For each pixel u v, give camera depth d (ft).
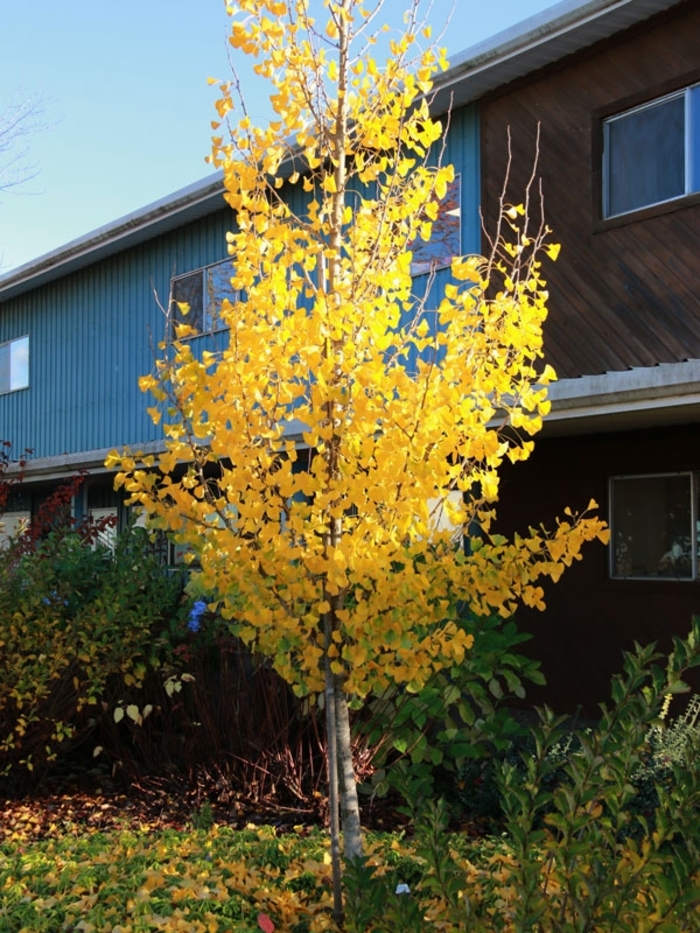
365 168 14.38
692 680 28.02
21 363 58.03
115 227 46.85
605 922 9.23
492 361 13.46
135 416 48.24
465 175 32.55
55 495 33.19
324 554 12.73
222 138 13.65
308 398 13.08
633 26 27.89
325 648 13.37
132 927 11.76
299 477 12.17
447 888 10.28
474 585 13.20
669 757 17.02
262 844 16.10
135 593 23.79
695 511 28.96
